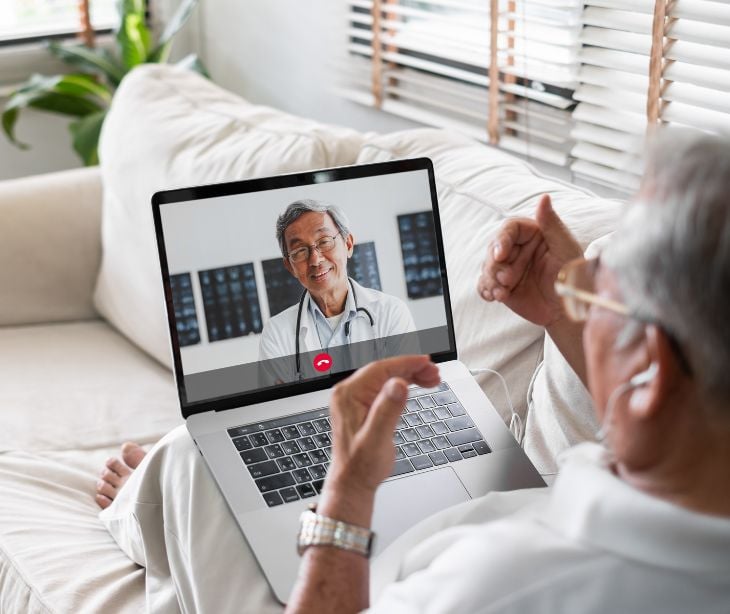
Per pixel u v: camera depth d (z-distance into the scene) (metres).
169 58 2.91
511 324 1.23
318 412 1.05
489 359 1.25
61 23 2.88
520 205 1.33
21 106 2.58
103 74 2.69
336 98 2.37
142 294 1.85
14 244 1.99
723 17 1.40
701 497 0.58
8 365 1.81
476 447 1.03
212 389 1.06
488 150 1.55
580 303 0.66
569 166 1.75
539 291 0.97
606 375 0.62
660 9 1.47
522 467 1.02
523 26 1.75
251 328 1.08
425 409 1.07
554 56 1.71
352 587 0.73
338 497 0.74
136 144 1.92
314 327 1.10
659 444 0.58
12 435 1.58
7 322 1.99
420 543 0.80
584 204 1.29
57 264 2.02
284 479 0.98
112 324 1.99
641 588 0.57
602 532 0.58
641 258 0.56
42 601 1.15
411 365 0.78
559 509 0.62
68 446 1.57
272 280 1.09
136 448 1.46
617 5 1.56
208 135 1.81
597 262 0.68
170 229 1.08
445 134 1.62
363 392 0.76
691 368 0.55
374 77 2.17
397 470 0.99
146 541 1.09
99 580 1.17
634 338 0.59
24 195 2.02
